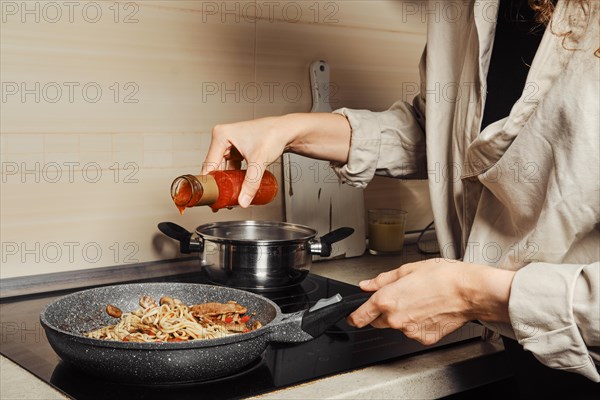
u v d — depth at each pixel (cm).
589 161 98
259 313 119
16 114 141
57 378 101
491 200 118
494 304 97
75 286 148
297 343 119
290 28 179
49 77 144
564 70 101
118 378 98
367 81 197
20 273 145
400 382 106
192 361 96
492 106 122
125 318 114
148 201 161
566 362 93
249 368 107
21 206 143
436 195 132
